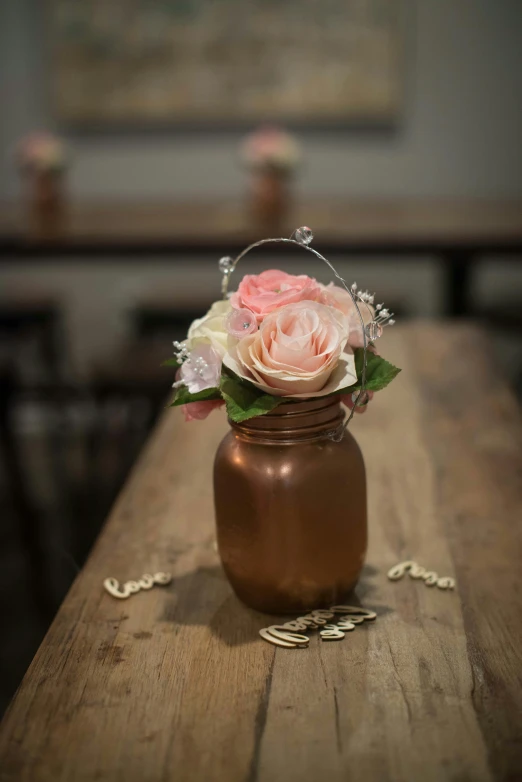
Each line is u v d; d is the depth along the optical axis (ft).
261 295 1.77
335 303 1.82
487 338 4.13
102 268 7.97
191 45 7.34
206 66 7.39
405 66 7.38
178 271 7.95
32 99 7.57
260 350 1.71
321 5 7.20
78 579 2.09
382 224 5.79
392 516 2.36
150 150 7.66
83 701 1.66
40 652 1.81
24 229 5.78
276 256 5.50
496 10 7.20
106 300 8.05
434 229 5.53
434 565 2.10
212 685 1.70
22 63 7.48
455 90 7.40
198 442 2.89
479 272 7.76
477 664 1.73
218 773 1.48
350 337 1.77
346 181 7.66
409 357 3.85
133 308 6.77
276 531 1.79
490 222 5.80
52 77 7.45
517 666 1.72
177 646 1.82
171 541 2.25
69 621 1.92
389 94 7.37
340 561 1.85
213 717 1.61
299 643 1.79
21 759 1.52
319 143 7.57
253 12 7.25
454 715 1.59
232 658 1.77
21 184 7.77
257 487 1.78
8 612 4.97
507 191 7.60
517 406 3.17
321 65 7.34
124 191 7.77
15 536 5.92
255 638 1.84
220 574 2.09
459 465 2.67
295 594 1.86
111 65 7.41
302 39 7.29
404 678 1.70
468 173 7.59
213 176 7.69
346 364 1.73
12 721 1.61
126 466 6.10
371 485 2.55
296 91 7.41
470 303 5.82
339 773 1.47
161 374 5.24
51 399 6.59
